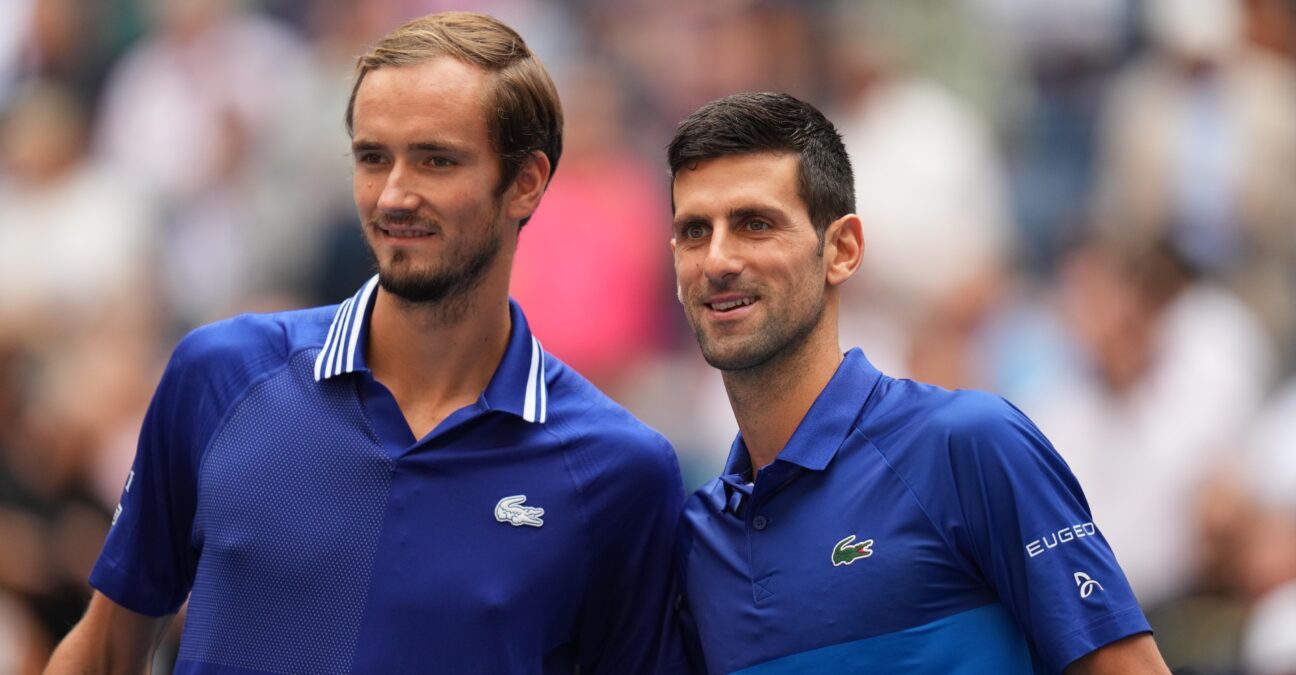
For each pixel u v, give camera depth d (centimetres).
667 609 1070
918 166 2734
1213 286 2611
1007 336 2639
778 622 981
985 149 2833
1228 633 2177
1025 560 945
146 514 1059
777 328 995
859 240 1040
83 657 1070
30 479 2545
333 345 1027
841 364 1028
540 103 1033
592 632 1068
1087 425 2470
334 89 3070
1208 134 2745
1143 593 2358
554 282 2727
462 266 998
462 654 982
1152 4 2856
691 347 2786
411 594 983
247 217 3034
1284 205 2733
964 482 962
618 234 2773
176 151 3127
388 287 992
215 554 1005
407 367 1034
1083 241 2733
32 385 2888
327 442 1006
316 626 982
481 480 1010
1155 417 2439
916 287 2677
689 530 1055
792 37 2966
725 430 2619
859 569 966
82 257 3050
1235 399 2450
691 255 1012
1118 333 2506
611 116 2930
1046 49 2908
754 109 1005
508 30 1035
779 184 995
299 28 3203
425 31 1010
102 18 3272
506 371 1036
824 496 993
